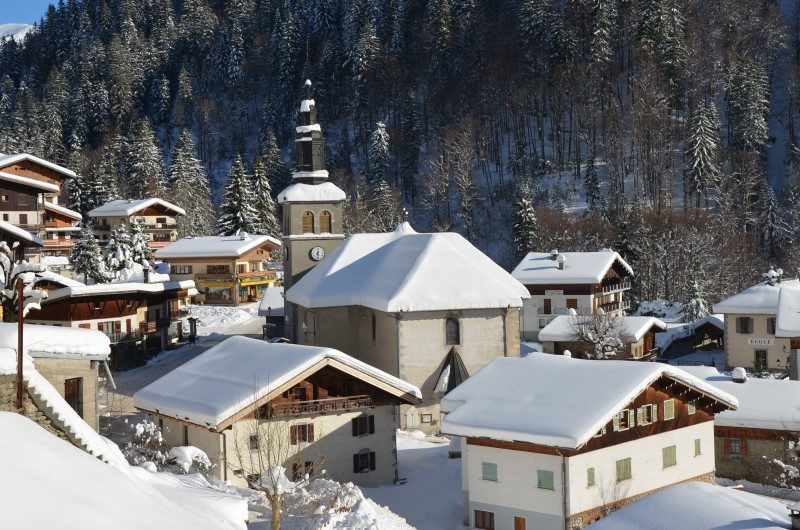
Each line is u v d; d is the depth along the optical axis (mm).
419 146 177375
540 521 33500
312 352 38969
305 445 38688
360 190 156125
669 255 109750
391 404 40875
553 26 174000
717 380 49125
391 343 53625
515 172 157750
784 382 48219
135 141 168875
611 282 90125
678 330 84500
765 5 189250
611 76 175750
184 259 108562
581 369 37469
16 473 11523
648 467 36562
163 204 128250
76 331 30922
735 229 121062
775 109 166500
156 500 14484
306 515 28047
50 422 22656
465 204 147875
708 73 168875
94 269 97250
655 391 37094
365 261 61531
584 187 149750
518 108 174375
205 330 90188
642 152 149750
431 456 45312
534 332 86562
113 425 46562
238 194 128250
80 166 169875
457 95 189125
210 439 37188
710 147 132875
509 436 33406
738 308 75688
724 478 46344
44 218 103938
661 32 165750
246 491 31844
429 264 54844
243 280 108250
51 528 10445
